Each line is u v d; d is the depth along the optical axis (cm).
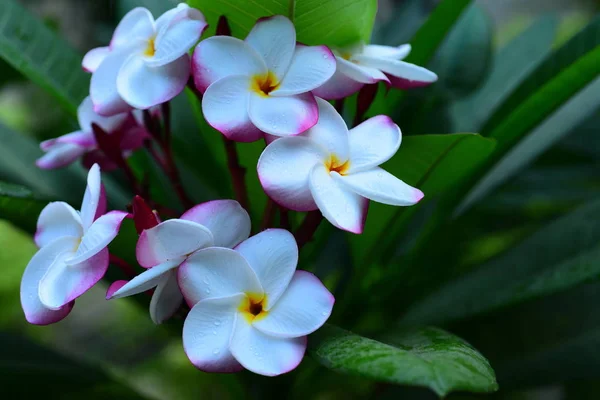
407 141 75
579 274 80
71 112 87
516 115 81
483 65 96
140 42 74
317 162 70
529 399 114
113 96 74
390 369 66
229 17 76
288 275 69
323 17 75
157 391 126
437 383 65
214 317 69
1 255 138
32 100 156
